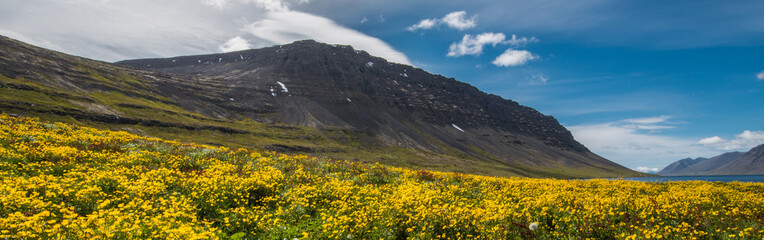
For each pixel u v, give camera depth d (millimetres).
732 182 30938
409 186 17328
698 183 29844
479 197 17641
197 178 15797
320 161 25672
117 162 18766
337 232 9773
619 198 13812
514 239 10211
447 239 10203
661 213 12234
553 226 11648
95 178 12875
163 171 15719
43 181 11445
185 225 8516
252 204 13172
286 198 13578
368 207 11688
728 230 10773
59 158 18078
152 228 8656
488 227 10148
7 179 11430
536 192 19031
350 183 17828
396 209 11359
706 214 12477
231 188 13664
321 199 14180
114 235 7648
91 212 10320
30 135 23844
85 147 22375
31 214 8828
